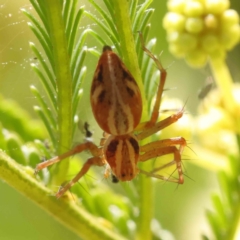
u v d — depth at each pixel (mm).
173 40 98
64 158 91
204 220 119
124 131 91
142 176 94
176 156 94
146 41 91
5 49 104
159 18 117
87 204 98
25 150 94
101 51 90
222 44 98
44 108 90
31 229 112
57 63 87
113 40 88
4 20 102
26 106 108
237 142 99
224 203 97
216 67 98
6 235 112
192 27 97
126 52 88
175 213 119
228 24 98
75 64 88
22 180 90
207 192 120
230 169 98
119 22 86
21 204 113
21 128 101
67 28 86
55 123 91
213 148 104
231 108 100
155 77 93
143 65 91
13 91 107
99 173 105
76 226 93
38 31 87
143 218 95
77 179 92
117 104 90
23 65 105
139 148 94
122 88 89
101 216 98
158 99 92
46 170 92
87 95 105
